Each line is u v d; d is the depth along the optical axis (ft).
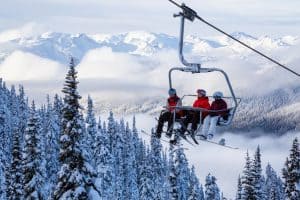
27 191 146.41
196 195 245.45
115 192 269.64
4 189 183.93
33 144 147.54
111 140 307.78
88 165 112.47
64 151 111.34
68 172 111.34
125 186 330.34
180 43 56.39
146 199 259.80
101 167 217.15
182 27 55.88
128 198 328.49
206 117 59.36
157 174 276.41
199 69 57.62
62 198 109.91
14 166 165.27
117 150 309.63
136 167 376.68
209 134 59.00
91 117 225.35
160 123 61.11
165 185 270.67
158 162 276.82
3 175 186.70
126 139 366.02
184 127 59.88
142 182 262.47
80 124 111.86
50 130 246.06
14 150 165.78
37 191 146.30
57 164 241.55
